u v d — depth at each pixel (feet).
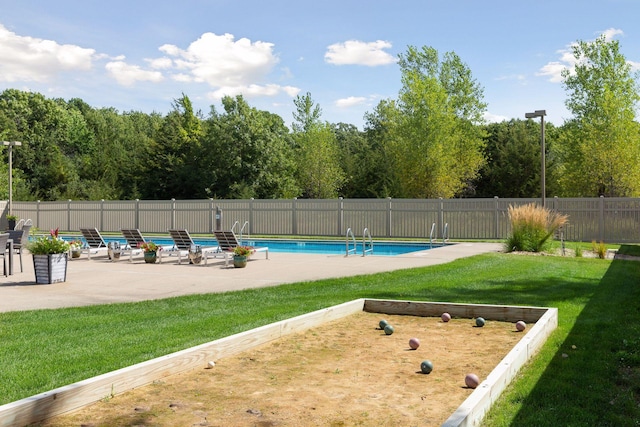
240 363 17.87
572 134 119.55
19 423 12.38
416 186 126.41
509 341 20.72
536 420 12.55
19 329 23.18
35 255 38.63
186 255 59.26
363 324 24.07
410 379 16.19
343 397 14.62
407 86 128.06
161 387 15.40
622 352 18.22
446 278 37.55
